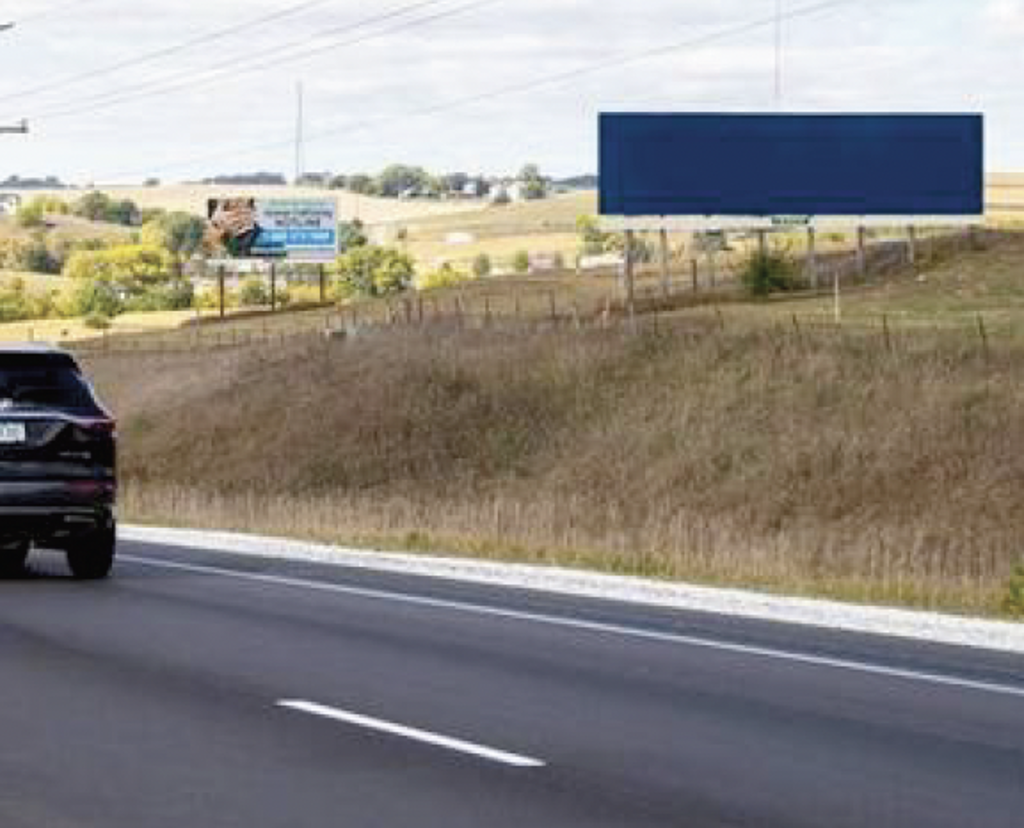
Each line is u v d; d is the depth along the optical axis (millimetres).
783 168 133125
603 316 117062
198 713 21094
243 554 44594
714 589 34875
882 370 85125
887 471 75625
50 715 20906
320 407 103938
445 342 109062
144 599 33781
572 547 47531
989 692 23047
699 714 21234
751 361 91250
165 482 98750
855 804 16281
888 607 32656
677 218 131750
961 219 133625
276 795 16562
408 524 56875
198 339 172125
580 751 18828
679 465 83375
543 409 95250
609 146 130875
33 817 15633
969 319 103875
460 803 16234
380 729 20078
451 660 25734
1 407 35906
